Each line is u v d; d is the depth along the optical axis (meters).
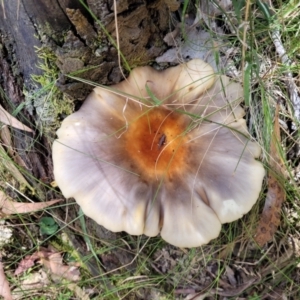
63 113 0.19
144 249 0.22
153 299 0.22
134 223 0.16
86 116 0.17
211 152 0.17
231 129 0.17
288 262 0.22
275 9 0.20
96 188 0.16
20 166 0.21
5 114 0.20
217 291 0.22
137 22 0.16
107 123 0.17
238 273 0.22
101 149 0.17
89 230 0.22
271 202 0.21
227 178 0.17
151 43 0.18
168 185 0.17
